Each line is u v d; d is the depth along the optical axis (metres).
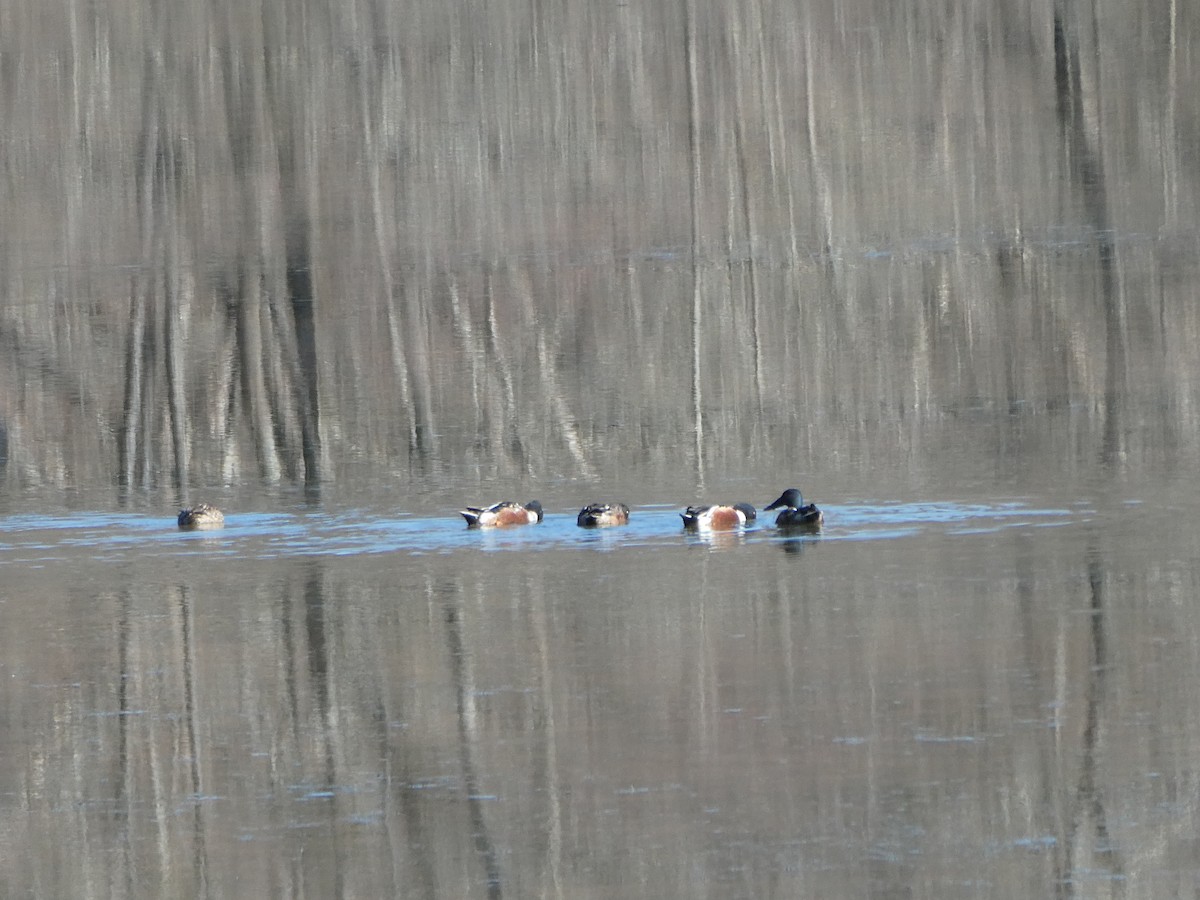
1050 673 31.05
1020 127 121.94
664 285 95.94
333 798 26.45
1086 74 127.38
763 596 38.28
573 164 119.69
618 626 36.06
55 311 92.19
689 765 27.06
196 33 131.50
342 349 83.88
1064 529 44.94
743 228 108.69
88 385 77.62
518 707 30.48
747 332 85.31
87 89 126.31
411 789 26.69
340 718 30.41
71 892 23.56
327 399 73.75
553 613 37.50
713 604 37.72
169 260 103.25
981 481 53.34
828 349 81.25
